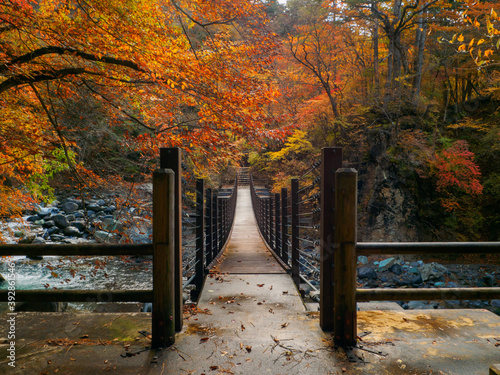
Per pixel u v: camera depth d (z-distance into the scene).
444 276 11.71
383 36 18.30
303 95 20.14
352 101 16.42
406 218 14.75
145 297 2.41
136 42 4.17
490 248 2.37
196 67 4.68
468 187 13.60
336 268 2.38
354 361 2.17
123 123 5.95
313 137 18.88
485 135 15.27
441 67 16.28
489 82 13.22
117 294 2.40
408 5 15.03
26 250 2.36
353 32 17.44
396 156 15.06
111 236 10.92
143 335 2.57
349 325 2.36
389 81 15.09
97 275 9.08
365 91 18.03
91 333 2.60
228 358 2.23
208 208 5.49
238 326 2.82
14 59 4.18
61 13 4.45
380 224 14.92
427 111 16.06
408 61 17.48
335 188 2.38
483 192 15.52
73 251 2.40
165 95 5.55
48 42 4.39
